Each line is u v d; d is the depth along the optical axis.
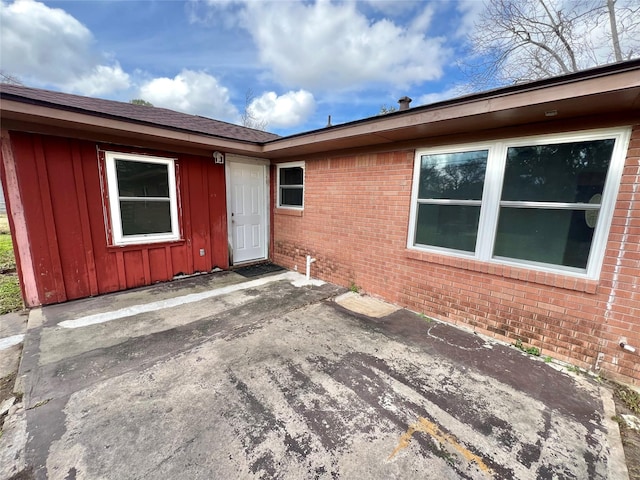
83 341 2.90
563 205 2.66
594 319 2.55
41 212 3.62
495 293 3.13
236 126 7.14
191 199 5.07
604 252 2.47
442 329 3.36
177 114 6.10
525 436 1.80
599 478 1.52
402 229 3.92
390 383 2.31
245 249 6.10
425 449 1.68
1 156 3.31
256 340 2.98
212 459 1.58
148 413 1.92
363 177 4.33
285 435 1.76
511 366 2.62
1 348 2.78
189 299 4.14
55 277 3.82
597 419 1.97
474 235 3.30
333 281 5.00
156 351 2.73
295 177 5.71
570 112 2.40
